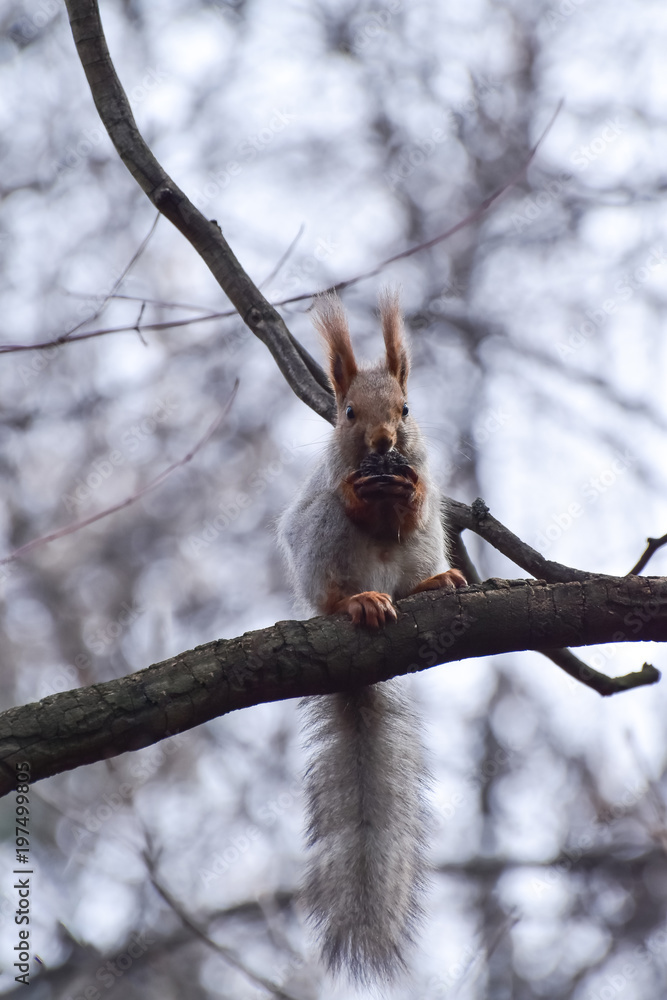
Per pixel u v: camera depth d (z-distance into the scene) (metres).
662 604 7.08
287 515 9.48
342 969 8.18
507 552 8.62
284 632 6.80
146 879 12.53
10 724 6.16
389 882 8.48
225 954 10.30
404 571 8.73
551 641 7.12
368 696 9.02
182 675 6.47
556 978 14.17
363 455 8.48
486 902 14.49
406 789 8.91
